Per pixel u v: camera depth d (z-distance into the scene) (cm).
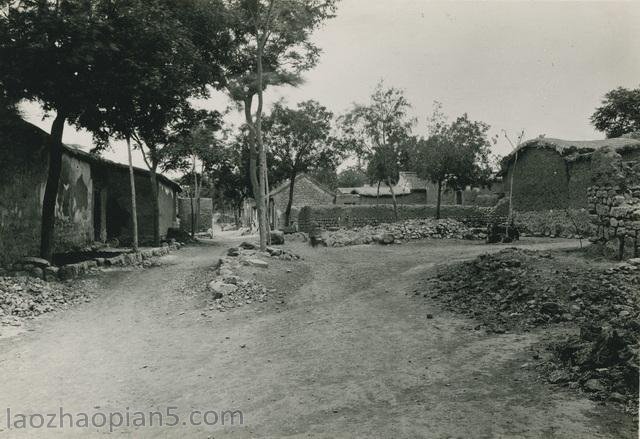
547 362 623
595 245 1325
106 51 1366
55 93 1420
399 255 1830
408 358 717
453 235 2448
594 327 638
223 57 1978
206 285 1339
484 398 547
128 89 1463
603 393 509
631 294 858
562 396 524
